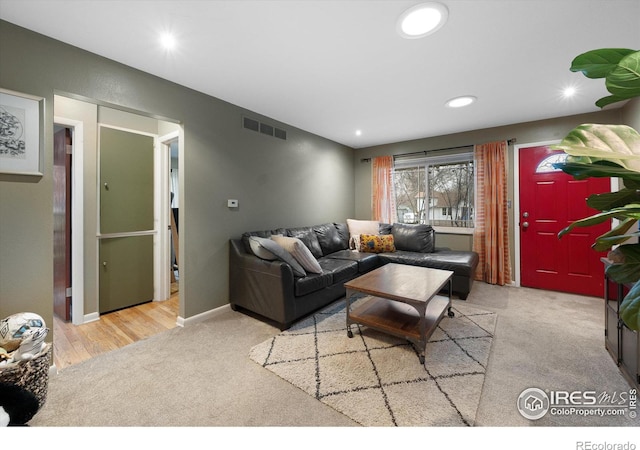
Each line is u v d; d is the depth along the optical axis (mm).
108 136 2920
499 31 1793
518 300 3131
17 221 1697
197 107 2637
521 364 1874
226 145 2908
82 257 2672
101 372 1835
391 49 1987
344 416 1439
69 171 2734
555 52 2031
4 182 1655
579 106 3064
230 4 1554
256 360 1952
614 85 650
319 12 1619
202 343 2217
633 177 588
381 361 1914
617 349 1813
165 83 2391
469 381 1694
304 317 2693
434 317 2225
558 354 1992
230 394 1612
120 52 1994
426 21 1698
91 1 1517
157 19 1665
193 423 1404
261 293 2549
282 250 2512
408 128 3895
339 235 4199
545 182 3506
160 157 3367
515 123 3658
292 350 2072
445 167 4297
